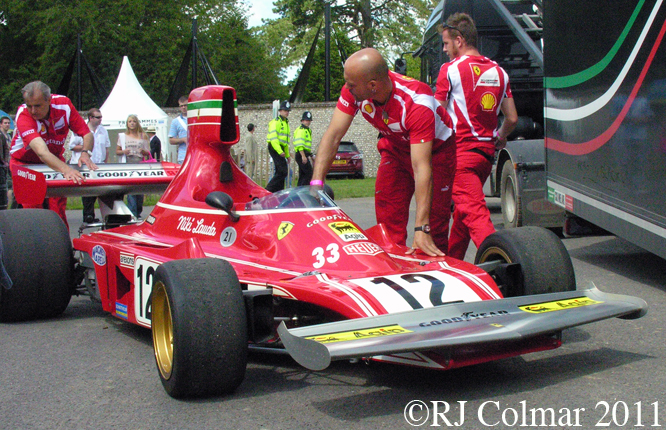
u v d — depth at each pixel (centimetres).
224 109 458
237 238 391
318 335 262
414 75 3700
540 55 881
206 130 456
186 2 3975
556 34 667
